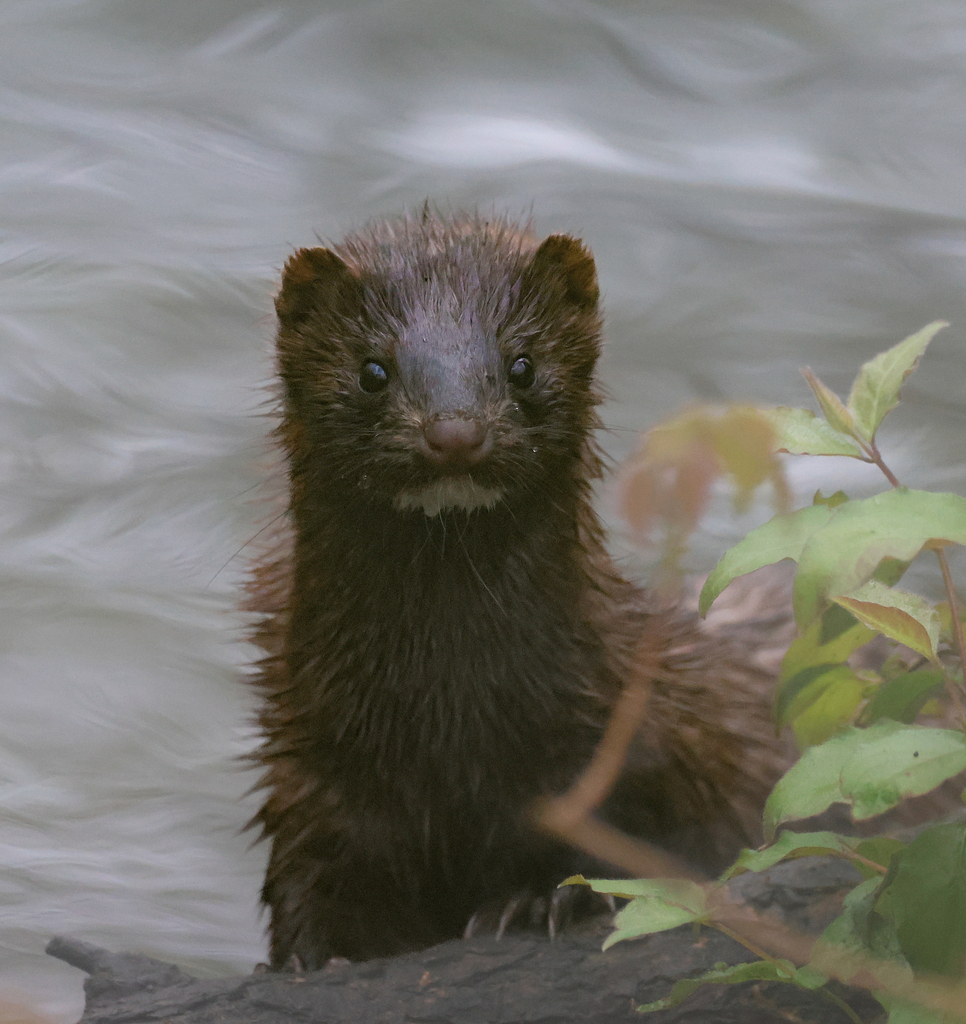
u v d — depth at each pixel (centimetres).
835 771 576
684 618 957
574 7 2605
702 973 685
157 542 1655
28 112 2409
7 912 1166
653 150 2336
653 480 425
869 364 637
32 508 1700
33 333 1977
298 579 844
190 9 2641
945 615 686
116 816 1291
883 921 575
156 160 2334
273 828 859
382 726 818
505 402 796
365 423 805
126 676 1458
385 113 2458
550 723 816
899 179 2252
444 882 855
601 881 600
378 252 870
